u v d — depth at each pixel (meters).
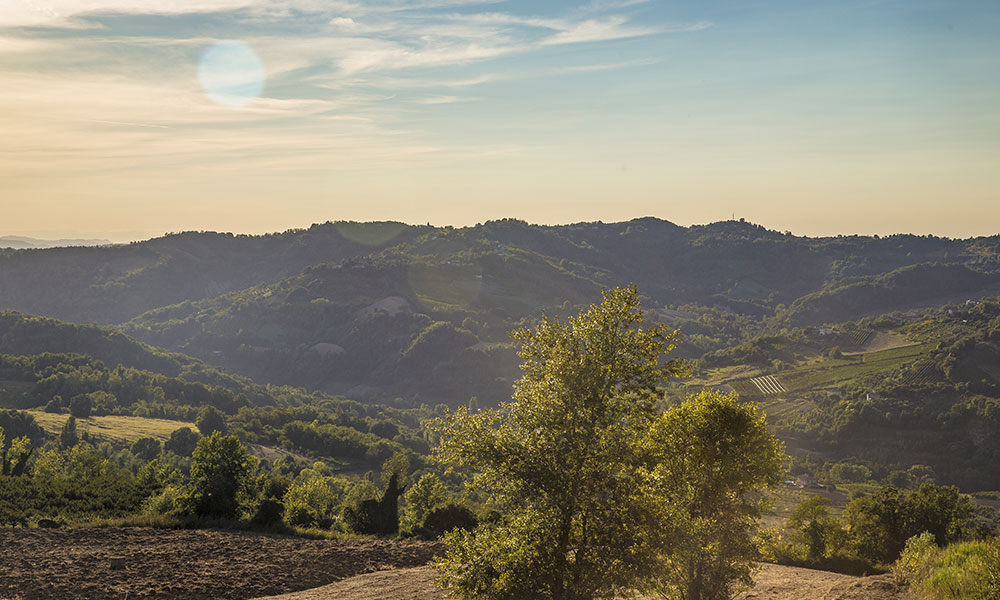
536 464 18.98
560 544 18.66
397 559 39.19
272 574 34.03
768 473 23.12
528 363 20.84
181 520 46.50
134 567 33.34
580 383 19.72
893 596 19.58
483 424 20.20
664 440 21.80
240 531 44.91
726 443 22.08
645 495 19.14
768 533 23.12
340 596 30.50
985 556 17.75
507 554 18.16
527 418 19.88
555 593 18.39
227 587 31.31
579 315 20.78
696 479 21.83
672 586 21.41
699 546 19.81
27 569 31.59
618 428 19.33
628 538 18.81
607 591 18.83
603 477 18.86
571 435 19.16
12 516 43.84
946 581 17.52
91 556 34.78
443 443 20.17
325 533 47.09
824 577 35.44
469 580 18.22
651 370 20.02
